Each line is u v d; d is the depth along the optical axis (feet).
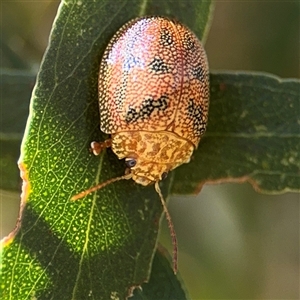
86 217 0.16
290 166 0.17
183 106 0.16
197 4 0.16
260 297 0.22
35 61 0.20
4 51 0.19
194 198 0.22
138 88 0.16
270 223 0.22
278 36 0.20
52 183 0.15
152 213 0.16
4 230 0.21
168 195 0.17
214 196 0.22
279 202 0.22
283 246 0.22
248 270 0.22
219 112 0.17
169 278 0.17
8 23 0.19
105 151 0.16
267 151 0.17
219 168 0.17
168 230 0.21
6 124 0.18
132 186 0.16
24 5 0.19
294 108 0.17
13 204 0.21
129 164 0.16
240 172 0.17
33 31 0.20
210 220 0.22
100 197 0.16
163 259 0.17
